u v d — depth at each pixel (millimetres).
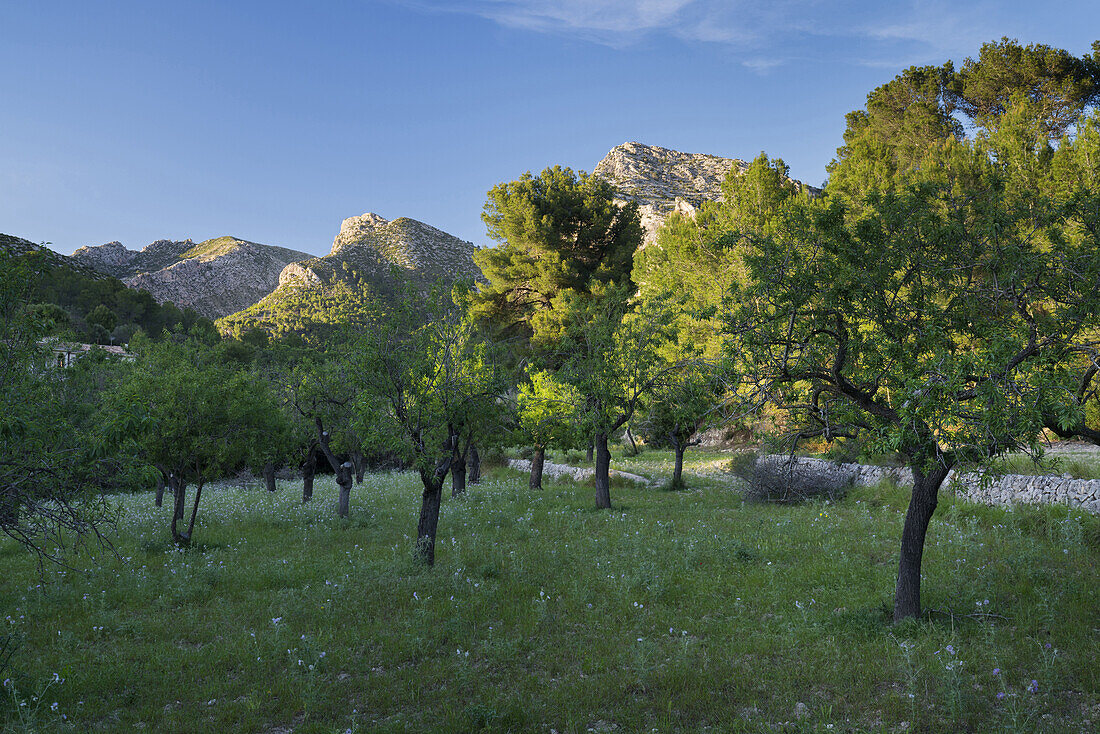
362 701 6719
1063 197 7938
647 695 6719
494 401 13469
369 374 12719
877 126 48500
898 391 6996
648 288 35500
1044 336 6793
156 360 21453
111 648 8312
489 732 5945
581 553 13195
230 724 6289
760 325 8414
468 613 9297
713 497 22141
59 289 87938
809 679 6832
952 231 7949
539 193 46375
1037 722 5570
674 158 158125
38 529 7484
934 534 13227
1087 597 8641
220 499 26391
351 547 14859
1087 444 21609
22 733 5629
